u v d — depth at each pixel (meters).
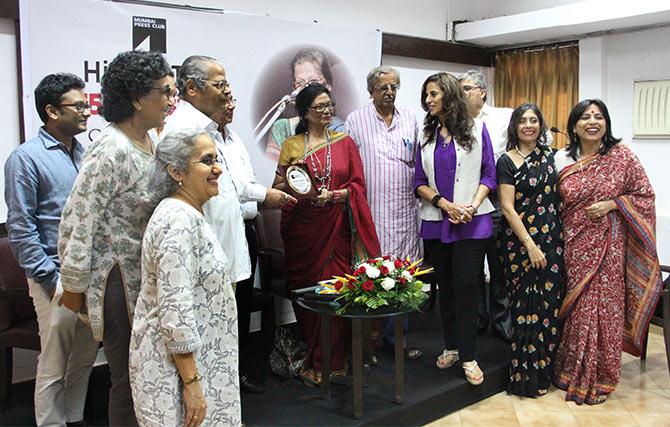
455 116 3.03
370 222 3.10
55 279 2.41
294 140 3.10
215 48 3.73
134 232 1.93
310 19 4.30
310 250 3.03
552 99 5.16
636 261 3.27
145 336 1.77
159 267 1.71
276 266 3.62
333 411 2.79
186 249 1.73
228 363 1.87
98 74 3.30
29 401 2.99
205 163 1.79
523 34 4.92
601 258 3.18
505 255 3.28
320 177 3.00
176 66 3.57
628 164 3.23
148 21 3.44
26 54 3.07
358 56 4.42
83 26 3.23
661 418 3.03
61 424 2.54
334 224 3.02
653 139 4.70
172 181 1.81
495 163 3.29
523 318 3.24
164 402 1.76
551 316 3.25
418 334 3.89
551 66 5.16
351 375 3.10
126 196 1.90
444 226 3.08
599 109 3.20
